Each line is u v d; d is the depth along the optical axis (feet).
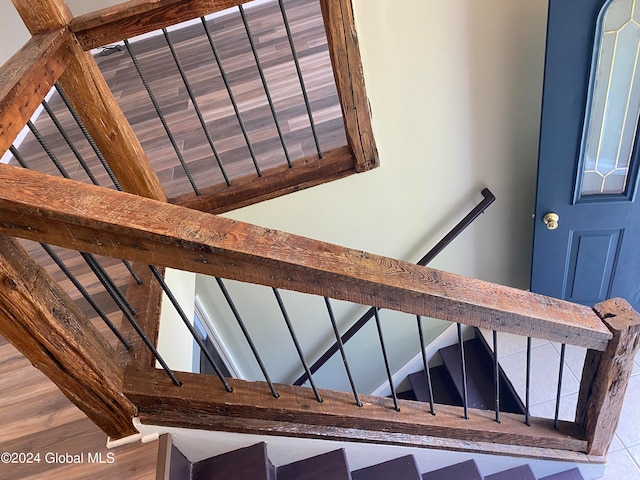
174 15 5.66
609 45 6.75
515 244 9.72
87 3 12.74
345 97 6.84
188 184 8.44
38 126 11.33
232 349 10.27
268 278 3.70
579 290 9.47
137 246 3.50
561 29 6.54
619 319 4.95
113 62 13.12
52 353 4.21
